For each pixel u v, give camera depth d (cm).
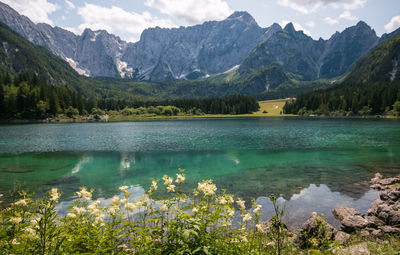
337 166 2498
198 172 2283
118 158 2981
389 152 3219
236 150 3503
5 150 3606
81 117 15475
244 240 480
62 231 412
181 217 462
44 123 11319
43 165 2620
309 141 4350
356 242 874
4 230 382
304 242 758
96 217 488
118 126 9081
